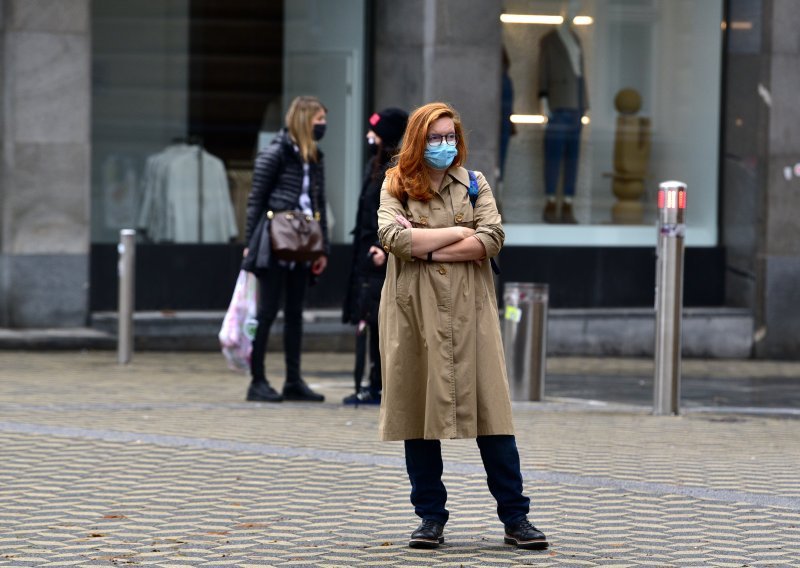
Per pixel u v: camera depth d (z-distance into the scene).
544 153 41.84
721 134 42.56
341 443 21.67
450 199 14.77
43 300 37.41
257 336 26.75
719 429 24.98
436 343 14.41
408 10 39.75
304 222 25.83
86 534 14.93
